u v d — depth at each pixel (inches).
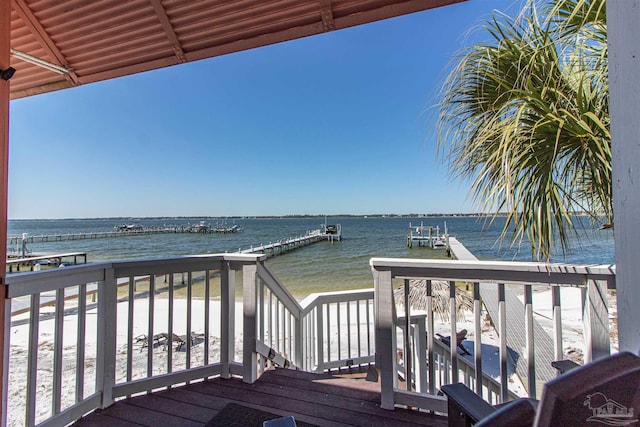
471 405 36.7
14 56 77.7
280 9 67.8
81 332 68.6
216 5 68.1
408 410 69.1
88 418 68.1
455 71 57.2
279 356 94.0
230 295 86.7
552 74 49.8
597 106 46.6
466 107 58.1
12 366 159.0
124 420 67.5
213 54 81.5
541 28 49.3
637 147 29.5
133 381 76.0
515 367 128.0
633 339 30.0
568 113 43.9
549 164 47.4
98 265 71.1
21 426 104.9
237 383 83.0
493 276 60.9
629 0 30.0
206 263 85.3
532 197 47.8
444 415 66.7
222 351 86.3
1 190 54.5
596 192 49.3
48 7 71.4
